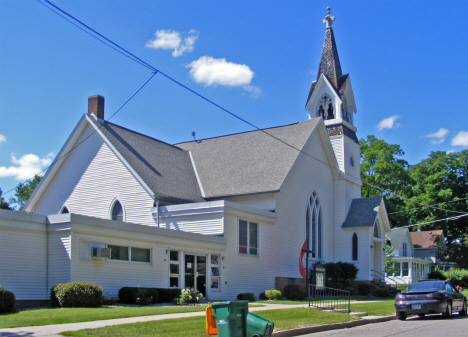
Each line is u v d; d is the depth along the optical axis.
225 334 11.71
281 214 35.78
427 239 76.50
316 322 18.17
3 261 20.80
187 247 27.53
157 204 32.06
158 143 40.19
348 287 40.25
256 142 40.84
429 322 19.91
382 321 21.55
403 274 65.56
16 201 56.31
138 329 14.30
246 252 31.92
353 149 48.91
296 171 38.38
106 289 23.20
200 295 26.27
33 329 13.95
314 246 40.72
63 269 22.11
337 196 45.00
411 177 81.19
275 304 25.83
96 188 34.66
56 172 36.59
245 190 35.09
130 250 24.64
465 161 83.31
